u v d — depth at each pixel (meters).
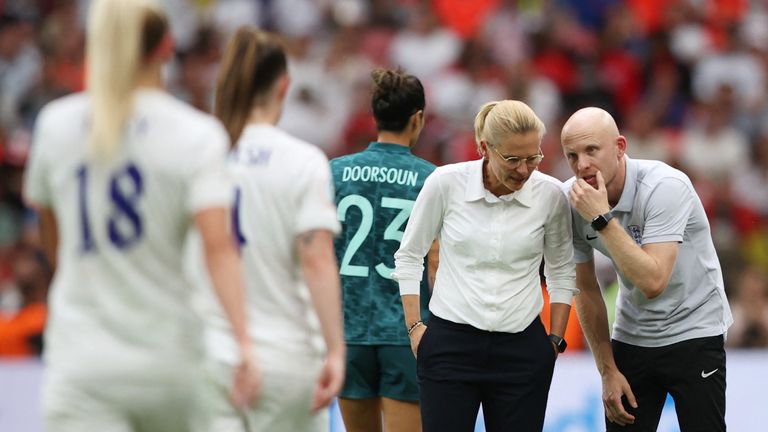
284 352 14.77
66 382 12.69
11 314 36.97
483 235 18.62
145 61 13.11
